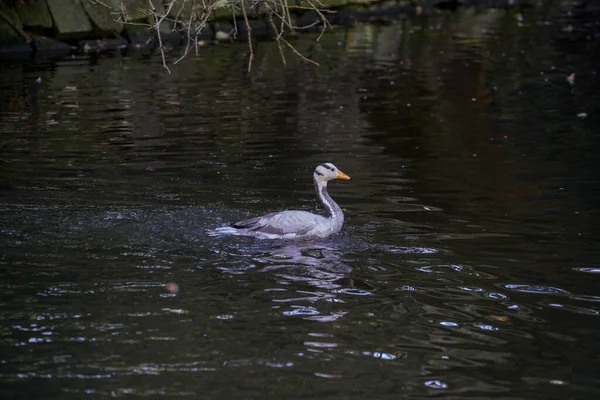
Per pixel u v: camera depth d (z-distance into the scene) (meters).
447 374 6.29
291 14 27.81
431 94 18.02
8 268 8.12
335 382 6.11
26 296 7.47
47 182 11.33
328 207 9.65
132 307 7.32
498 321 7.26
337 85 18.97
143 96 17.58
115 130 14.63
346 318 7.25
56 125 14.94
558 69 20.64
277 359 6.44
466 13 32.44
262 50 23.89
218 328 6.95
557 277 8.25
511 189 11.27
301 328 7.01
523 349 6.74
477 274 8.33
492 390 6.07
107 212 10.03
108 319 7.05
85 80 19.23
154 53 23.23
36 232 9.23
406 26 28.66
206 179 11.70
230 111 16.28
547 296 7.79
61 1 23.75
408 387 6.07
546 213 10.23
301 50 23.86
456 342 6.84
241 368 6.28
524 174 12.00
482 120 15.61
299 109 16.52
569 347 6.78
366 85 18.98
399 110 16.50
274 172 12.15
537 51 23.34
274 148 13.55
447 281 8.14
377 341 6.81
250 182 11.60
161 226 9.59
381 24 29.14
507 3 35.59
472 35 26.58
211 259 8.60
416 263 8.61
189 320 7.09
